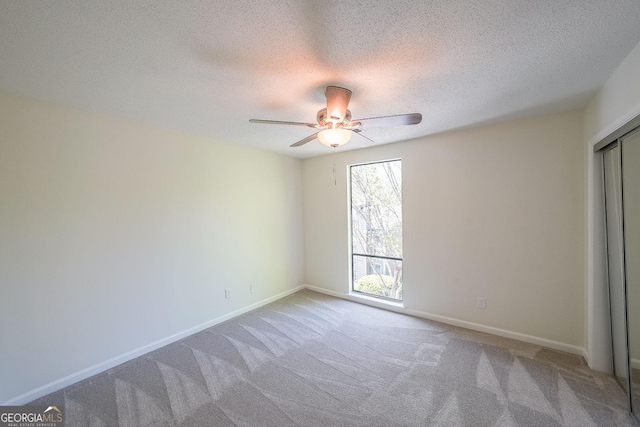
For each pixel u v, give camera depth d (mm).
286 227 4258
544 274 2605
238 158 3561
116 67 1623
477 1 1128
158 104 2182
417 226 3336
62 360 2184
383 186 3793
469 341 2746
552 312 2578
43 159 2102
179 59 1548
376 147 3652
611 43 1448
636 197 1777
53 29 1265
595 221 2201
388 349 2639
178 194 2947
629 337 1854
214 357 2562
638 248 1783
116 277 2488
